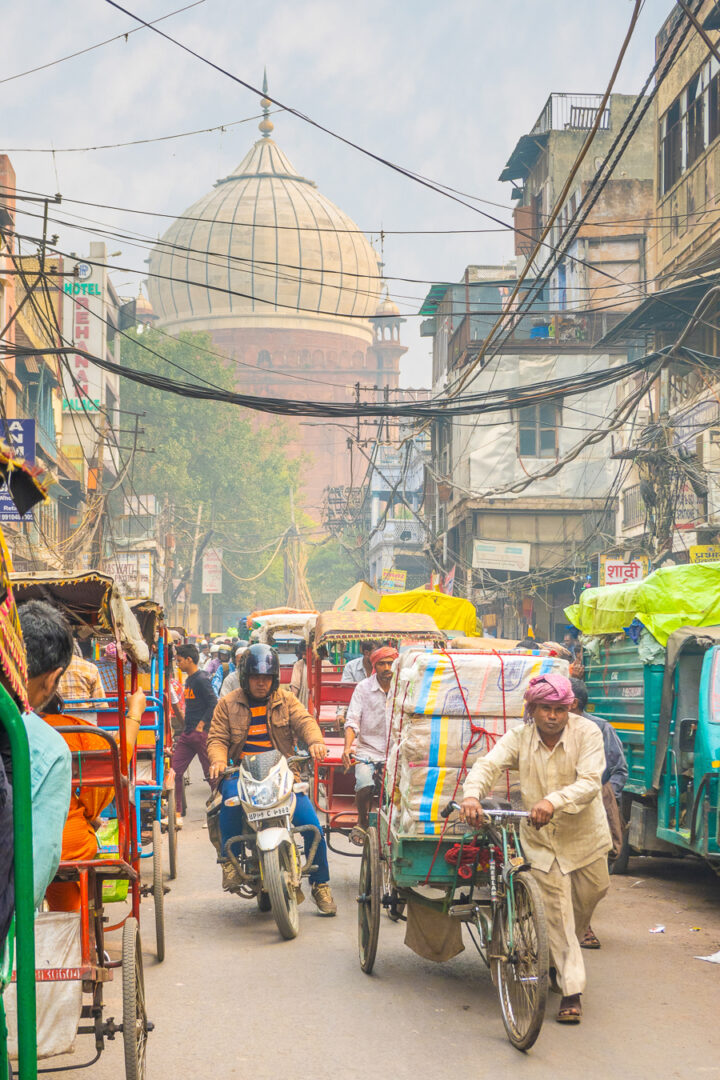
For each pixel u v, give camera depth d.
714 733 8.23
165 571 60.88
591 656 11.52
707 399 23.05
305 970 6.55
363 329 119.94
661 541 23.59
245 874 7.82
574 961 5.56
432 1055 5.03
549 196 41.00
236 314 111.38
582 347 36.91
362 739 9.12
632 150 41.12
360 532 71.69
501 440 36.88
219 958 6.85
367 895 6.60
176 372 68.56
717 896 8.95
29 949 2.26
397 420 64.94
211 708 12.15
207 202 110.06
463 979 6.38
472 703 6.12
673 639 9.11
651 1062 4.93
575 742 5.86
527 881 5.21
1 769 2.36
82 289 46.16
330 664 15.23
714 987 6.17
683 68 26.11
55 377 38.59
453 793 6.08
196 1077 4.75
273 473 76.56
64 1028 3.96
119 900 5.32
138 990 4.63
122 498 61.41
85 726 4.68
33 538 32.03
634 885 9.45
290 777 7.75
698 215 24.77
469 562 36.94
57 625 3.81
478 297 42.59
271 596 82.56
